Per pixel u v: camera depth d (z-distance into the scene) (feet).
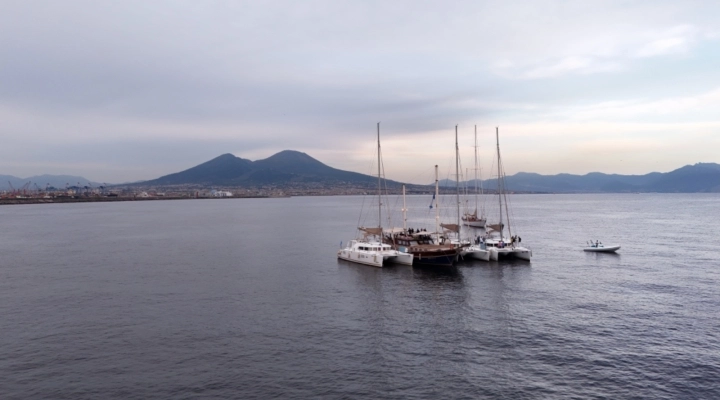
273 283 222.48
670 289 203.41
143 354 132.57
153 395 108.99
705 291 199.21
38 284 220.64
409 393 110.01
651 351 132.36
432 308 178.50
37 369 122.83
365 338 145.79
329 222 605.73
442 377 118.01
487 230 455.63
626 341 140.26
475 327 155.33
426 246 272.51
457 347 137.59
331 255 309.63
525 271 247.29
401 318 166.30
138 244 373.40
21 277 237.66
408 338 145.69
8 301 188.85
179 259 294.05
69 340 143.64
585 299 188.14
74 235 449.06
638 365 123.24
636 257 289.74
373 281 226.38
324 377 118.21
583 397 107.04
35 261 288.51
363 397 108.17
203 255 311.06
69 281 227.20
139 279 231.50
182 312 172.76
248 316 168.35
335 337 146.61
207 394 109.50
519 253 279.28
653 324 155.43
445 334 148.87
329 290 208.33
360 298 194.08
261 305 183.01
